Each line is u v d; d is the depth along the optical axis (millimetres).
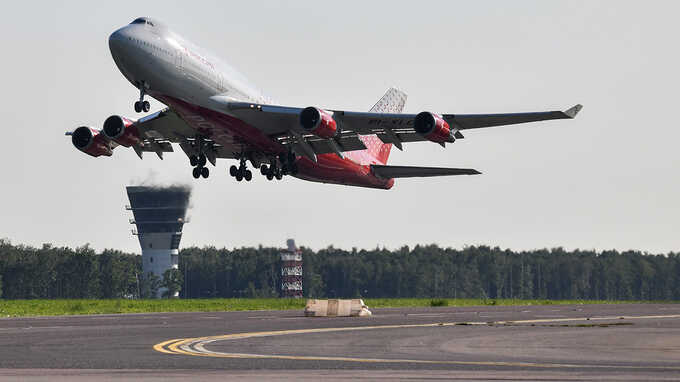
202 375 67688
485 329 127688
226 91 168375
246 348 93562
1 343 100188
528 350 91500
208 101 164250
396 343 100625
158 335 113938
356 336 112312
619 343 101062
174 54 155750
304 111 164625
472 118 162625
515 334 116438
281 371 70750
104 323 147125
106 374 68438
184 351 89812
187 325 138500
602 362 78688
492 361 79562
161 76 155125
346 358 82312
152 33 155125
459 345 98062
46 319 167875
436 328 129875
